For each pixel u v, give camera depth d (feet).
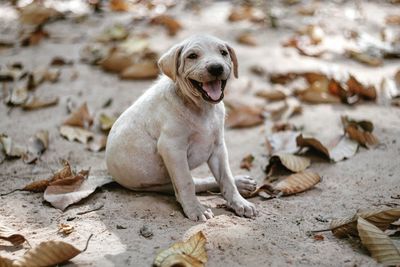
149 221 10.62
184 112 10.89
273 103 17.79
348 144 14.20
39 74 19.57
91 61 21.20
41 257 8.87
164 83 11.46
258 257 9.27
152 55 20.99
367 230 9.32
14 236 9.70
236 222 10.62
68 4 30.53
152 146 11.36
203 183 12.24
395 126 15.52
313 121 16.20
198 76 10.35
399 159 13.46
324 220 10.73
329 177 12.78
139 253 9.36
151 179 11.69
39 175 13.10
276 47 22.94
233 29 25.31
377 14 27.48
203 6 30.04
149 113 11.32
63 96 18.26
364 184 12.32
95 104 17.61
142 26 25.96
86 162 13.79
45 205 11.46
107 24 26.48
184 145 11.04
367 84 18.53
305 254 9.39
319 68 20.26
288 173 13.23
